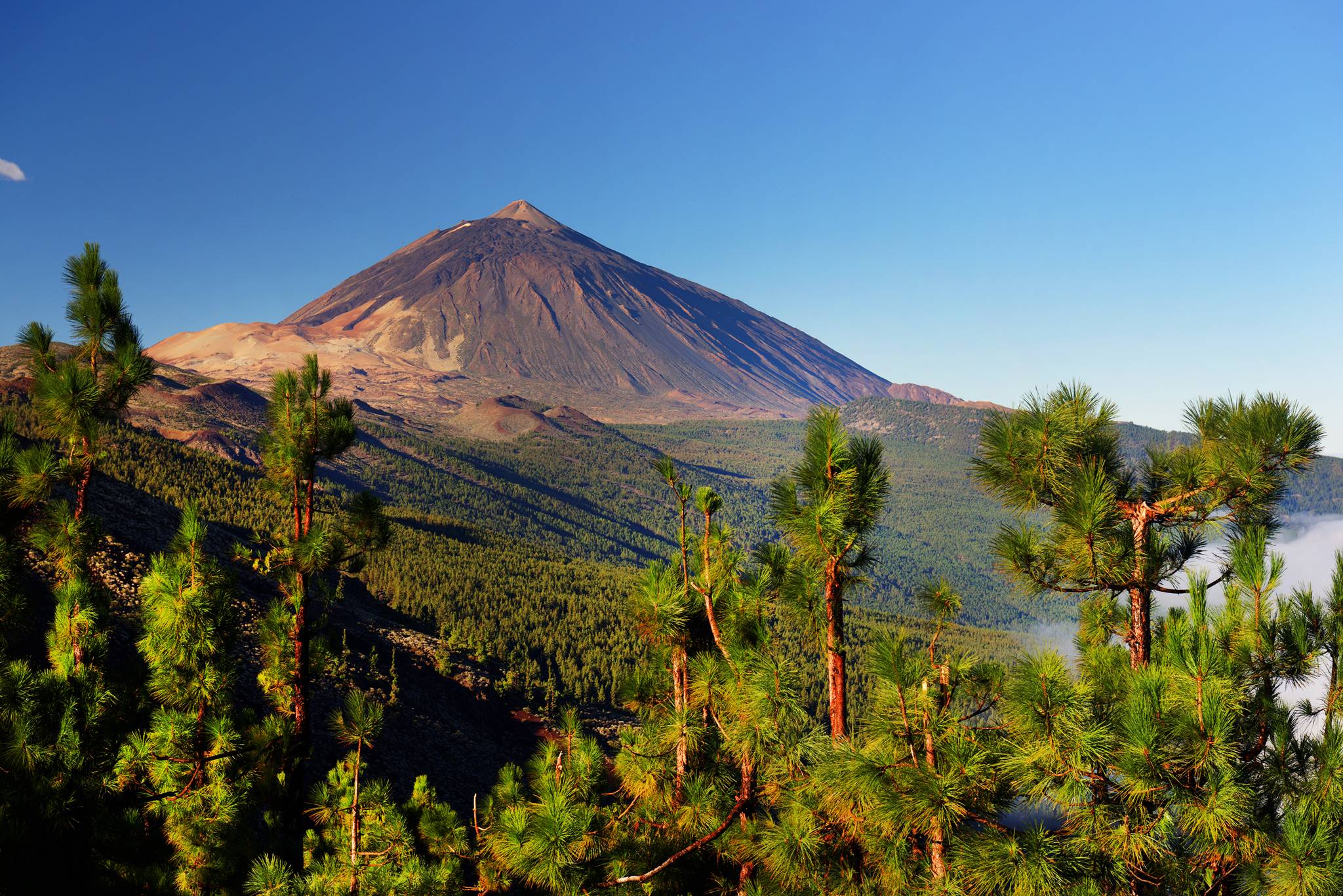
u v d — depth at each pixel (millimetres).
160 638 12305
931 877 7836
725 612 10570
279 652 14539
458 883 11898
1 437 13836
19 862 9680
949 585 8789
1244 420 9102
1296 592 7715
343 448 15391
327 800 14008
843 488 9070
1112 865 6820
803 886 8727
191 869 12516
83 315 15250
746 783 9570
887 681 7715
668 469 11047
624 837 10594
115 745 11984
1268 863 6566
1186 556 9805
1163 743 6438
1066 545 9539
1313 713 7539
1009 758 6867
